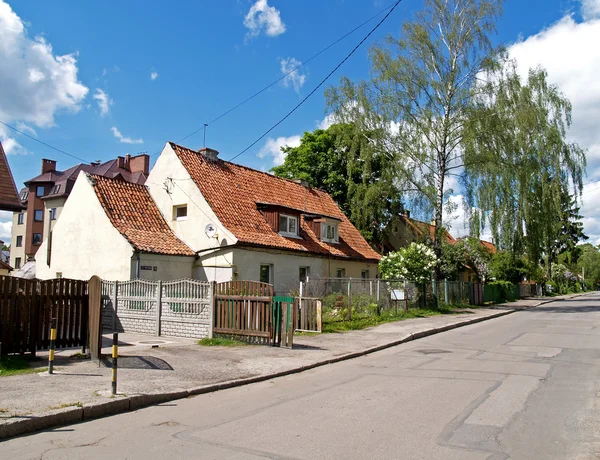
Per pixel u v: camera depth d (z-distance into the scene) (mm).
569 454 4984
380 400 7285
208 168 23688
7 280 9758
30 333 10078
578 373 9297
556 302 42500
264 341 12766
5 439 5484
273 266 22266
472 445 5238
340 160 37125
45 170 56500
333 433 5660
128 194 21891
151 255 19062
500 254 46750
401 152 27125
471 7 26609
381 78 26844
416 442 5332
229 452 5031
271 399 7477
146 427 5980
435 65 26750
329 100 28469
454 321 20141
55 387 7551
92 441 5422
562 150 32125
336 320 17500
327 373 9742
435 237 27703
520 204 29047
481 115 26047
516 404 6973
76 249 20703
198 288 14023
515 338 15188
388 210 30344
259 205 23734
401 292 21844
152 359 10391
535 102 29938
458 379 8828
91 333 10203
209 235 20719
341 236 29672
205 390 7965
